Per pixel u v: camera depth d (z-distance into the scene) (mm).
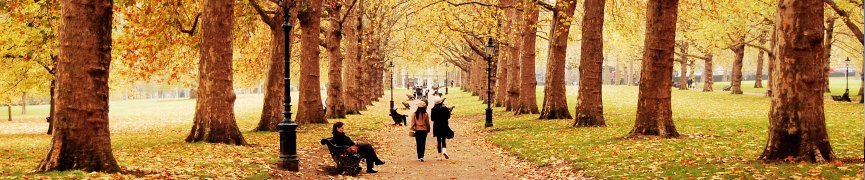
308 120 31734
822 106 13023
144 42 25125
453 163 17531
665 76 20062
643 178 12875
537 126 27422
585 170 14781
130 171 12766
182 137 24500
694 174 12586
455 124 35188
